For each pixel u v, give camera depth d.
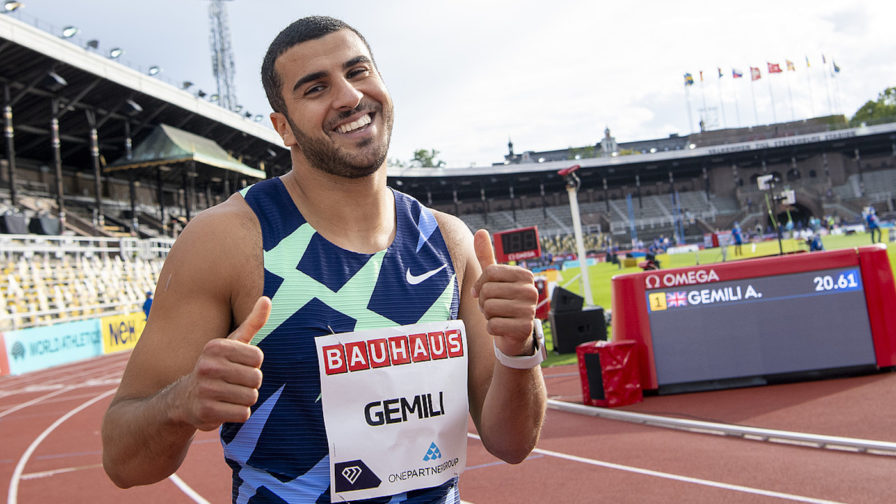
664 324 7.73
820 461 4.75
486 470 5.43
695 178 73.94
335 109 1.48
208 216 1.45
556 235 68.12
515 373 1.45
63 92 28.30
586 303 13.34
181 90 33.38
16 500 5.75
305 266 1.43
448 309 1.56
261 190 1.53
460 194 74.00
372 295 1.46
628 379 7.32
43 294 20.42
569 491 4.66
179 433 1.28
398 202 1.66
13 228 22.34
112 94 30.55
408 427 1.44
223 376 1.16
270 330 1.38
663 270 7.79
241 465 1.42
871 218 32.97
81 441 8.41
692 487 4.47
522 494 4.70
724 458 5.07
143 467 1.35
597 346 7.41
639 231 67.44
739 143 69.62
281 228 1.46
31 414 11.15
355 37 1.57
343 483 1.38
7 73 25.89
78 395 13.07
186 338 1.39
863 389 6.85
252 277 1.42
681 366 7.68
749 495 4.21
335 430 1.38
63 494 5.82
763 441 5.47
